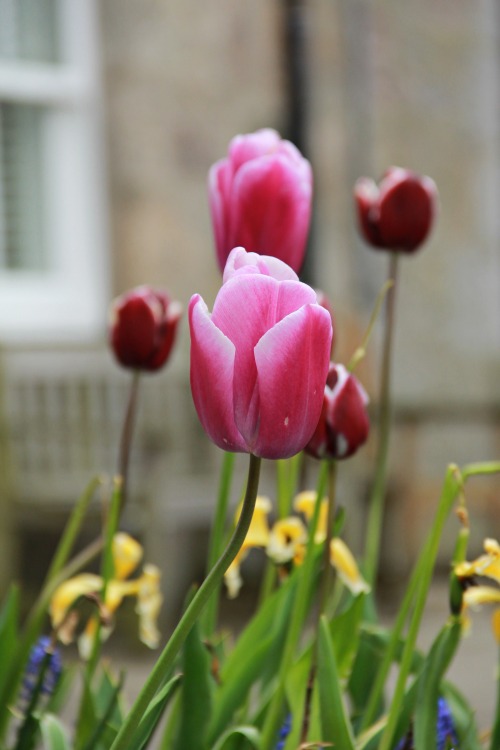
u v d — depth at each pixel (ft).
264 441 3.43
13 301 28.91
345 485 25.22
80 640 6.28
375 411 22.02
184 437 24.07
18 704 6.07
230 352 3.42
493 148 29.17
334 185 28.76
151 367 6.16
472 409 28.25
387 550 26.66
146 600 6.26
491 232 29.19
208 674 5.17
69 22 29.32
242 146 5.32
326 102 28.81
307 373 3.43
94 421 23.76
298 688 5.26
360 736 5.20
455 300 28.84
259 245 5.20
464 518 4.84
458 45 29.12
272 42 28.96
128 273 29.17
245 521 3.45
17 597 6.00
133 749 4.20
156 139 29.19
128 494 23.36
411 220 6.52
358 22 28.63
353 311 28.48
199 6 29.17
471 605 5.17
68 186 29.43
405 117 28.86
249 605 24.84
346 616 5.47
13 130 29.30
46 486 23.07
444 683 5.62
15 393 23.26
